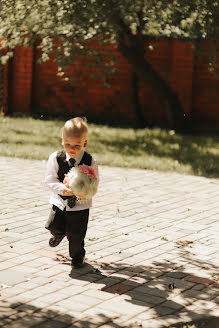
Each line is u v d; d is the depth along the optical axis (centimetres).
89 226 732
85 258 603
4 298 482
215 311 483
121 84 2080
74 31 1223
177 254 639
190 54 2016
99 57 1362
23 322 438
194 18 1214
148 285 537
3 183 974
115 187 998
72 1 1189
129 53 1675
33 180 1017
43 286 517
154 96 2075
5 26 1234
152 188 1012
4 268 559
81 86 2106
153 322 454
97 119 2089
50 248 632
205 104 2044
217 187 1060
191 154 1399
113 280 545
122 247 653
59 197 542
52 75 2123
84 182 505
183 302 500
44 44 1280
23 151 1288
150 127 1945
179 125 1788
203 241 696
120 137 1633
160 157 1342
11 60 2091
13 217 756
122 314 466
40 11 1200
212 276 571
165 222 777
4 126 1738
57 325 436
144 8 1223
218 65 1716
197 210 860
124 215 801
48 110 2141
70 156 531
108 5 1234
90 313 463
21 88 2119
